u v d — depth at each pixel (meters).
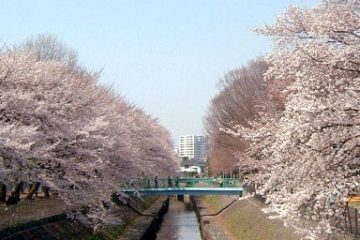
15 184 25.17
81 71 39.84
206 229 41.00
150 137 59.31
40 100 25.34
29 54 27.72
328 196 11.16
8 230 21.31
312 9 12.45
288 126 11.28
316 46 11.69
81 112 28.50
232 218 42.72
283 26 12.56
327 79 11.99
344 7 11.99
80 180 25.00
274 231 26.62
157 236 48.50
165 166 65.81
